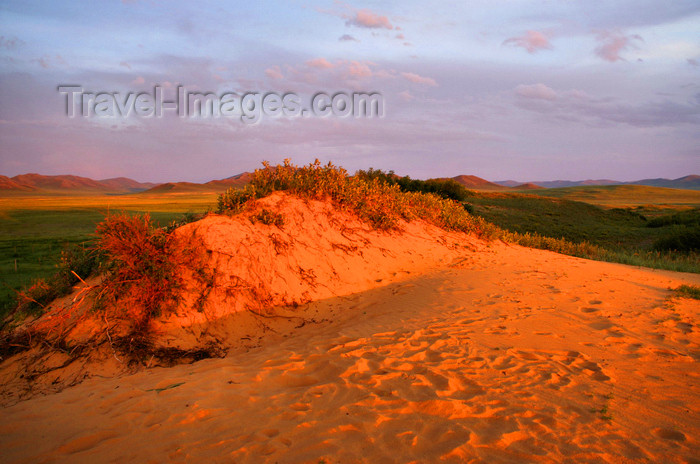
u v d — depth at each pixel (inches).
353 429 130.1
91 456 122.1
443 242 503.2
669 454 118.4
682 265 669.9
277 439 125.4
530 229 1435.8
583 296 309.4
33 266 666.2
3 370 205.8
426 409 142.6
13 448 130.0
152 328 231.3
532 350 203.0
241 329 258.2
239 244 305.9
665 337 220.8
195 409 148.3
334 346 214.8
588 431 130.3
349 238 402.3
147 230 258.2
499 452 118.3
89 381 191.9
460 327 240.5
